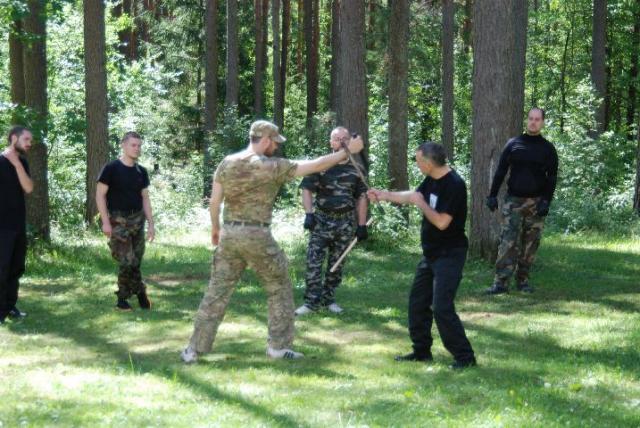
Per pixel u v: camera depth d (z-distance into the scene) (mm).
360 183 8375
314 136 25016
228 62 26406
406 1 16156
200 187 25266
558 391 5305
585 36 34438
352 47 14078
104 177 8195
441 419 4555
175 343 6980
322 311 8445
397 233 14102
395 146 16453
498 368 5980
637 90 32906
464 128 31141
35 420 4453
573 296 9453
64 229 15281
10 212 7789
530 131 9258
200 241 15375
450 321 5922
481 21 11305
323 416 4621
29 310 8531
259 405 4828
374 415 4637
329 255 8469
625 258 12492
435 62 28969
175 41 32250
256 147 5914
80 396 5000
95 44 15883
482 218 11555
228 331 7496
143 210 8461
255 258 6008
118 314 8328
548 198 9344
